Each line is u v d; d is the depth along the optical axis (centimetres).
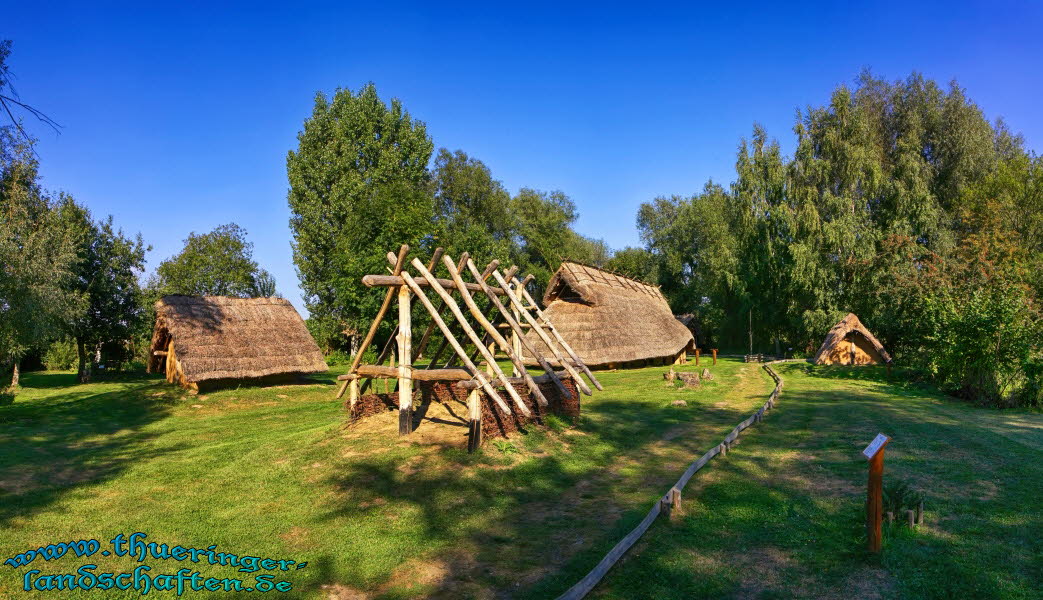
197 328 2288
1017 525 679
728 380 2522
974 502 763
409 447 1041
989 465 945
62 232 2323
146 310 3509
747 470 981
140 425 1630
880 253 3284
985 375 1705
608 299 3114
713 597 542
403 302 1141
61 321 2348
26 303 1797
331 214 3984
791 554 632
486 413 1094
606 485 934
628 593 551
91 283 3086
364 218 3312
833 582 562
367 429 1169
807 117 3869
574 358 1382
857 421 1409
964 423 1358
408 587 584
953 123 3778
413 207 3328
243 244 5059
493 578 600
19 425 1603
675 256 5919
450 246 3516
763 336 4547
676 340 3544
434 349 3259
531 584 582
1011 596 518
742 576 584
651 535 696
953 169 3756
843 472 936
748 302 4275
